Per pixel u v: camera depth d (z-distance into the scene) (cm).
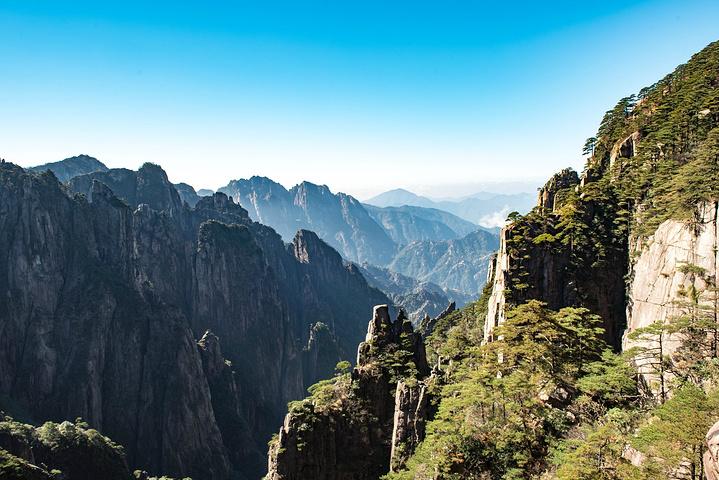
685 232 6372
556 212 8981
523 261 8119
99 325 17188
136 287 19275
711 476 2489
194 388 16825
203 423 16538
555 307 7962
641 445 3388
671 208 6838
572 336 5694
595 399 5047
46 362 16150
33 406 15550
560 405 5119
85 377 16062
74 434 11975
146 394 16675
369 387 7662
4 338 16000
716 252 5831
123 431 16188
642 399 4934
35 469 8944
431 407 6356
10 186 18075
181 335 17712
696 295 5791
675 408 3303
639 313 6988
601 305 7869
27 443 10350
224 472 16062
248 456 17325
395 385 7512
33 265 17362
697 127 8012
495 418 5166
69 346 16750
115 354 17138
